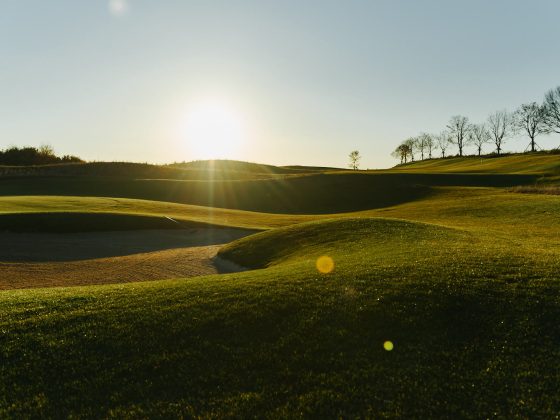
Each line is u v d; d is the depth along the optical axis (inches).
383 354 352.2
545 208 1507.1
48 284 815.1
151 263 1001.5
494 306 413.7
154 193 2925.7
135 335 394.0
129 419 290.2
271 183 3235.7
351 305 434.9
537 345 351.6
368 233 945.5
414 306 423.5
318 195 2955.2
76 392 320.5
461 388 307.6
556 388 301.9
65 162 4156.0
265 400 304.2
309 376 328.2
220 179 3607.3
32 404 308.8
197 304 459.5
